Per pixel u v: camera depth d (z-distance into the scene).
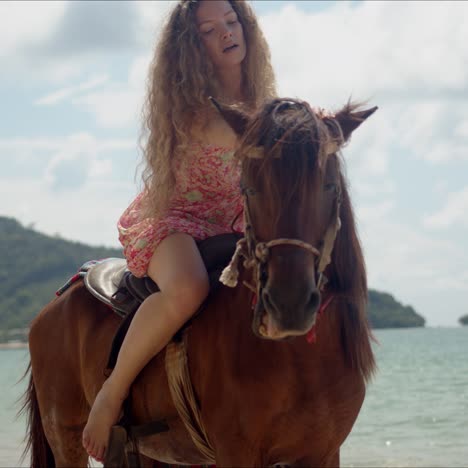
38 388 4.07
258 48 3.72
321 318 2.92
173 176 3.42
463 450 7.29
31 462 4.20
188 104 3.35
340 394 2.96
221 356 3.01
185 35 3.48
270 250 2.59
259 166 2.64
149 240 3.32
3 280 85.31
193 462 3.42
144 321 3.23
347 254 2.93
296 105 2.73
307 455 3.01
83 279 4.01
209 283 3.21
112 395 3.34
